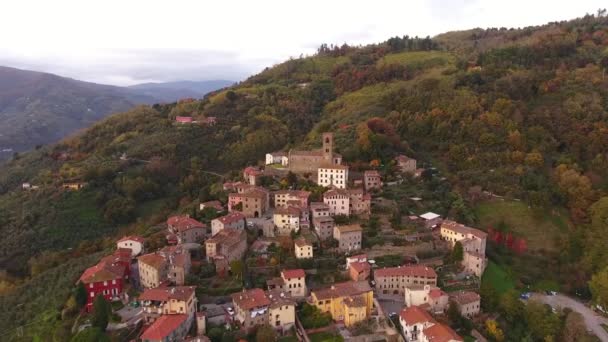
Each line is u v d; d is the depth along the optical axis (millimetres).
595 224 182625
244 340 111312
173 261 135875
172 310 117312
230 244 143375
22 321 141500
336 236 159000
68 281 152750
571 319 137875
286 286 132625
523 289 159500
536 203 192375
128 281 141750
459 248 154625
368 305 130750
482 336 127000
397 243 160125
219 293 129875
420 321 119375
